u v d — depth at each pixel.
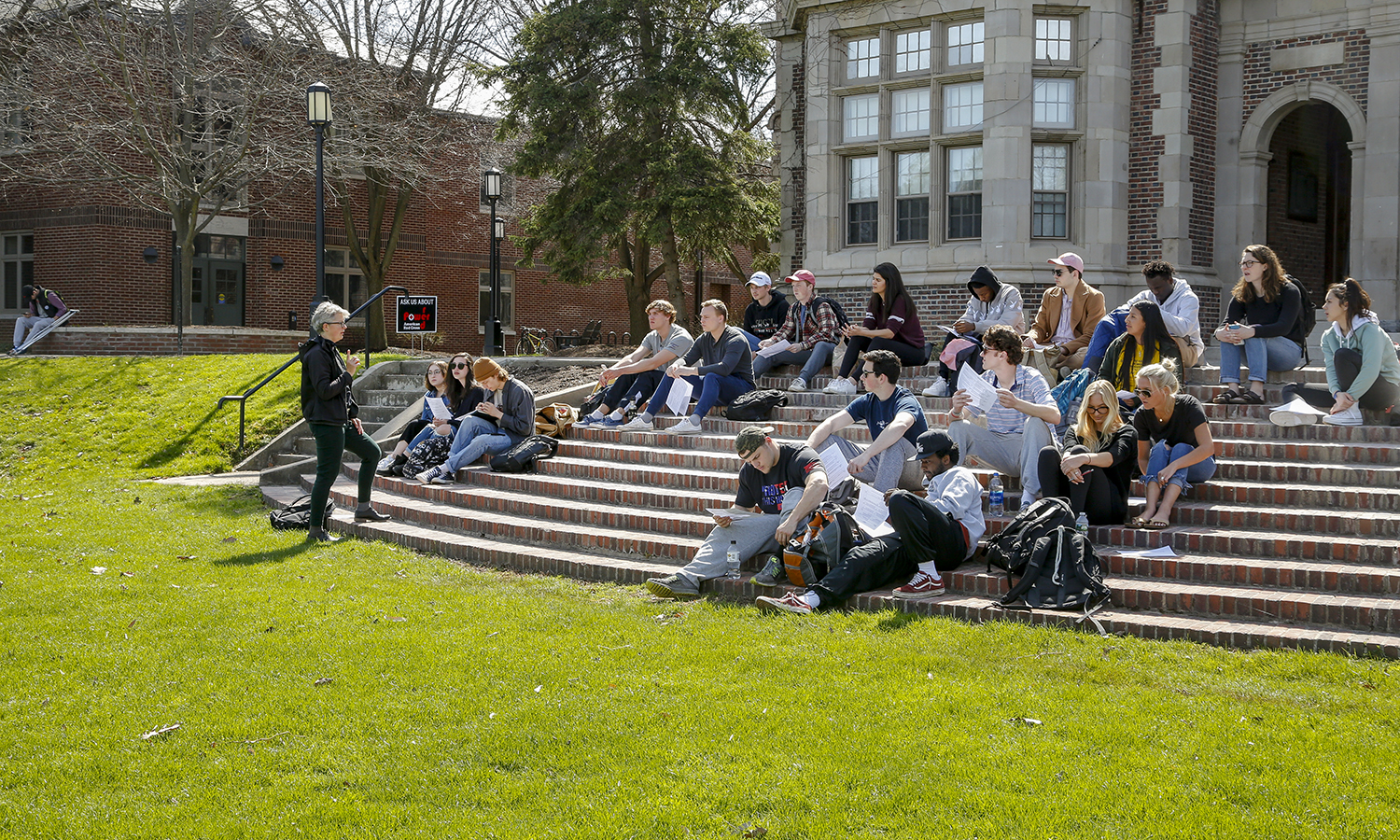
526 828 3.58
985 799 3.71
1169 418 6.73
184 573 7.30
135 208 24.42
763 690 4.86
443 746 4.28
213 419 13.90
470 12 25.00
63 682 5.03
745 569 6.82
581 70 19.66
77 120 22.33
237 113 22.44
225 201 22.58
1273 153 15.69
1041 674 5.01
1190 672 4.98
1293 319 8.27
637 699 4.77
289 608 6.35
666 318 10.55
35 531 8.89
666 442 9.80
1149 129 14.55
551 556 7.50
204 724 4.51
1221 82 14.85
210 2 22.48
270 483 11.45
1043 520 6.09
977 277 9.85
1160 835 3.43
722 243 20.52
